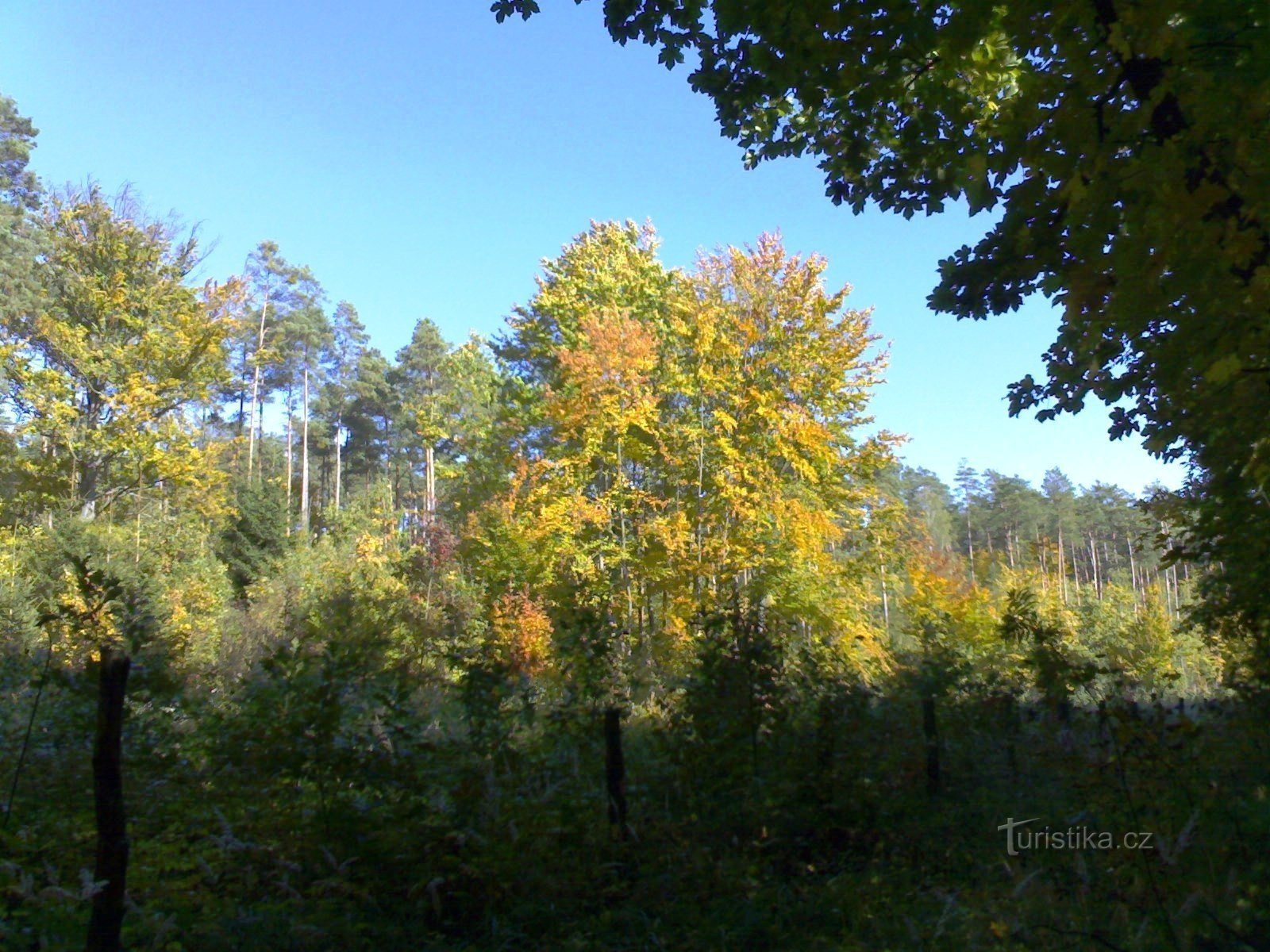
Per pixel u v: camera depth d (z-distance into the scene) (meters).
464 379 35.84
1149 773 6.22
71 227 30.62
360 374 69.12
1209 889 5.33
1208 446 5.96
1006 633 8.81
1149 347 4.76
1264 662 9.60
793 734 7.76
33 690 9.02
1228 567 9.71
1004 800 8.31
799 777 7.41
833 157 7.00
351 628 17.83
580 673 8.55
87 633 7.26
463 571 25.14
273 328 61.34
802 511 25.86
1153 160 3.75
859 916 5.96
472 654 8.04
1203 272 3.71
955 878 6.70
